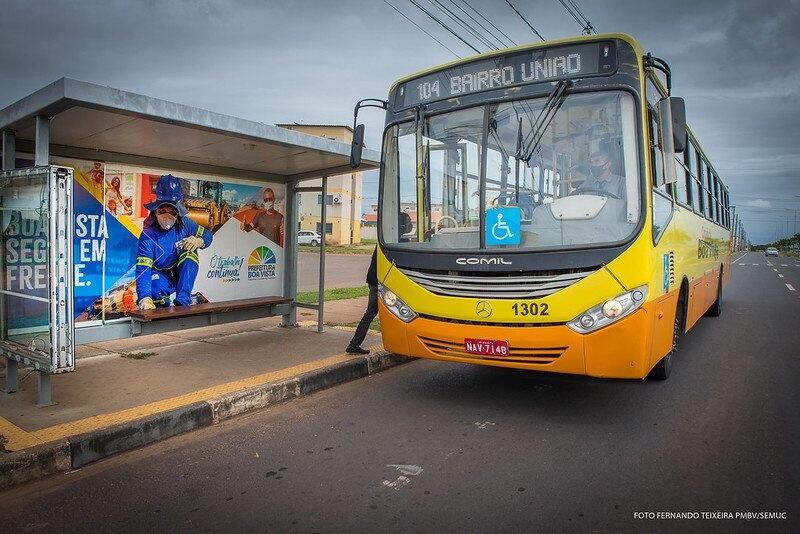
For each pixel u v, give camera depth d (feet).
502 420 16.76
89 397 16.74
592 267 15.03
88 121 17.10
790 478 12.57
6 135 17.39
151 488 12.21
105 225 21.06
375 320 32.37
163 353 23.02
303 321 31.91
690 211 24.68
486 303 15.90
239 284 26.37
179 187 23.61
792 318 38.50
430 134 18.33
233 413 17.02
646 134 15.72
